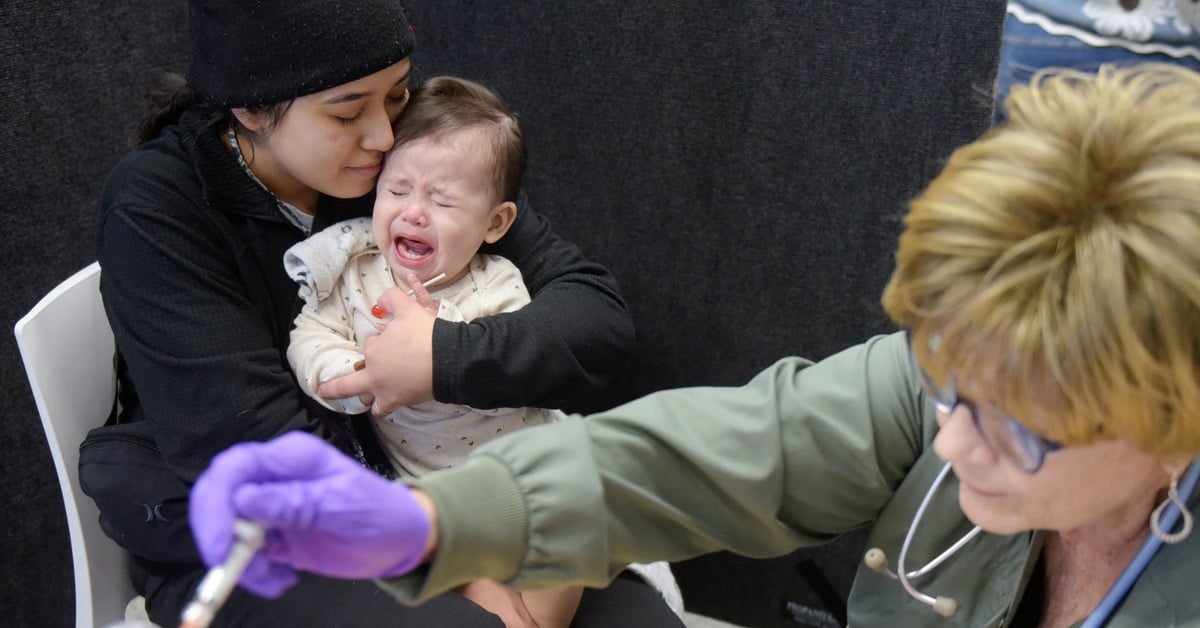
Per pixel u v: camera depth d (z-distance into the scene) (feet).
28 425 5.00
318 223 4.10
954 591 2.59
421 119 4.00
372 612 3.46
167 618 3.78
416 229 3.94
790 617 5.71
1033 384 1.76
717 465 2.42
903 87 4.61
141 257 3.62
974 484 2.06
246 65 3.54
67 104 4.91
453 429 4.05
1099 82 1.94
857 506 2.61
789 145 4.90
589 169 5.29
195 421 3.61
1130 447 1.91
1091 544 2.32
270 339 3.86
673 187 5.17
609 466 2.37
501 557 2.12
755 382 2.65
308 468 1.89
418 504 1.99
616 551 2.38
